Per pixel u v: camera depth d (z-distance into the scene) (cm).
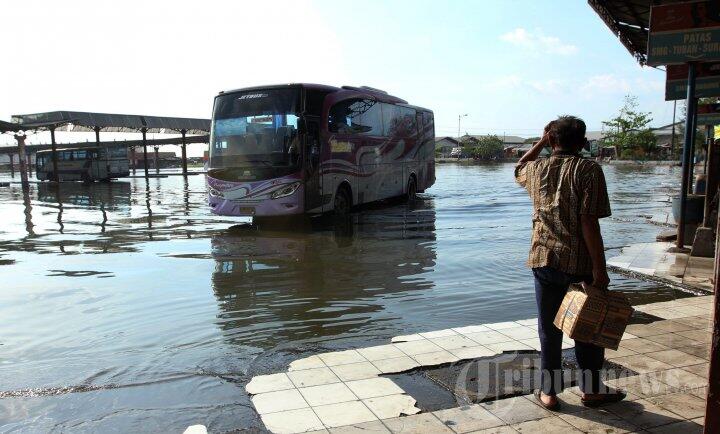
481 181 3147
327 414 352
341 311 606
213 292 700
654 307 577
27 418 371
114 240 1142
